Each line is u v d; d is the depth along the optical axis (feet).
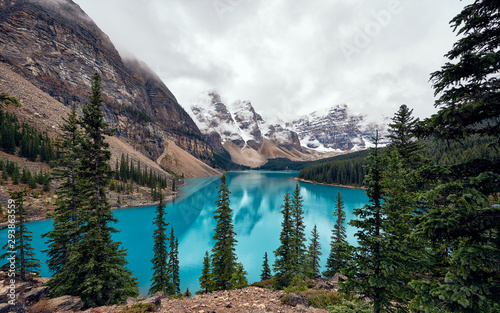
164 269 87.40
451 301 14.67
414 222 17.94
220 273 76.59
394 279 22.36
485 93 13.55
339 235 92.73
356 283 23.49
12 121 269.64
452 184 14.80
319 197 347.56
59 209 67.67
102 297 50.70
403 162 50.93
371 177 24.34
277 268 69.31
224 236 79.36
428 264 20.90
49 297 45.42
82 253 50.11
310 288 52.60
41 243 140.56
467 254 13.91
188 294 96.32
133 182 328.08
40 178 203.10
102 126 53.93
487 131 15.06
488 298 13.73
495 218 13.55
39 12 565.94
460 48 15.65
